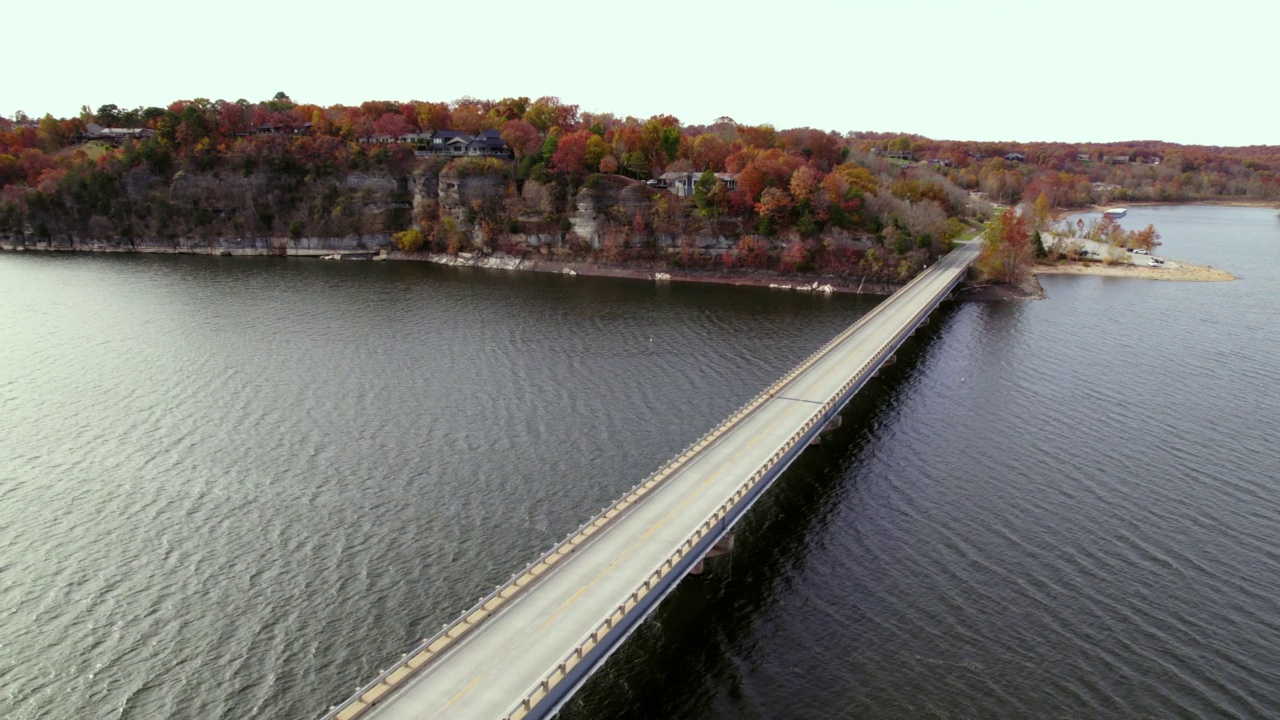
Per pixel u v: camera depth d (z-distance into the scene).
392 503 76.00
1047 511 75.38
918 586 64.06
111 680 53.12
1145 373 115.44
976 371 118.12
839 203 186.88
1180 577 64.56
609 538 62.41
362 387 107.75
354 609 60.50
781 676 54.66
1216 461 85.50
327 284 181.38
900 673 54.31
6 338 129.88
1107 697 51.66
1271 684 52.72
